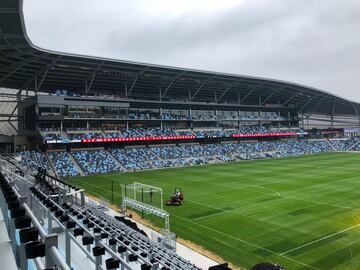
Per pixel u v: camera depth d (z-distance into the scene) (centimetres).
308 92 11681
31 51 6500
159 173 7138
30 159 7156
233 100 11925
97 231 1173
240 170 7275
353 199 4147
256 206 3919
